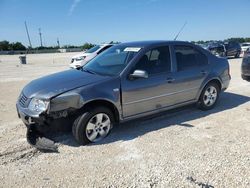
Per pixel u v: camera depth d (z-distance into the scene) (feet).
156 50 16.74
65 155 12.91
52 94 13.07
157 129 16.14
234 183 10.33
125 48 17.15
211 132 15.53
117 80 14.66
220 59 20.62
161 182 10.47
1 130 16.42
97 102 14.20
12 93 28.66
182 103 18.06
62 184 10.48
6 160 12.46
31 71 54.19
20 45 261.65
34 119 13.12
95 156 12.73
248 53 29.78
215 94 20.06
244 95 24.84
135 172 11.23
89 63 17.93
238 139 14.46
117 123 15.44
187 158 12.35
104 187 10.24
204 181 10.49
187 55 18.42
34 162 12.29
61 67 63.57
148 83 15.74
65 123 13.47
